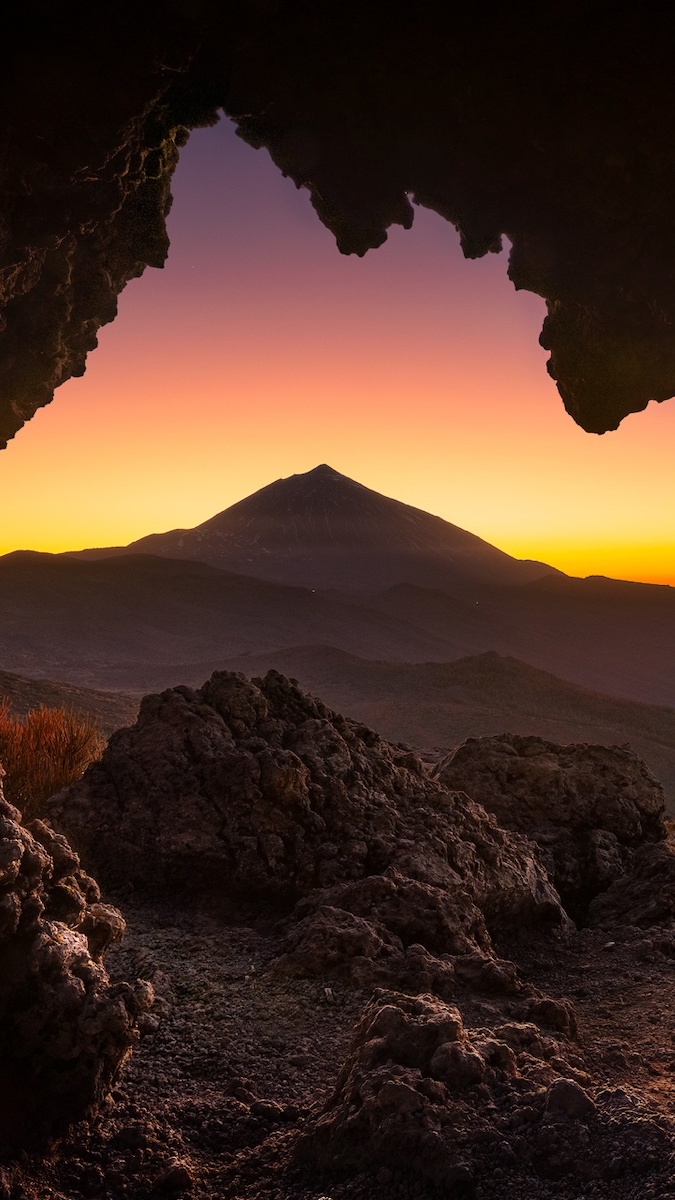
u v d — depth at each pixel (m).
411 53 3.02
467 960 3.88
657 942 4.63
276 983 3.77
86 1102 2.59
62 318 3.46
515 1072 2.66
